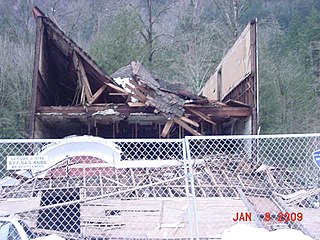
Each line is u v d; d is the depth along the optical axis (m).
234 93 18.98
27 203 9.34
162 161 11.17
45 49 18.03
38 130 16.30
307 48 39.28
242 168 11.74
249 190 10.54
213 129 18.77
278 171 11.58
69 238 8.13
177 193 10.28
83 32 40.41
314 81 36.19
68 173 10.79
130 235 8.34
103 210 9.26
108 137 19.11
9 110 30.52
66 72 19.89
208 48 37.75
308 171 10.65
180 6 40.22
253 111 15.75
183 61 37.66
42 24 16.81
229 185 10.76
